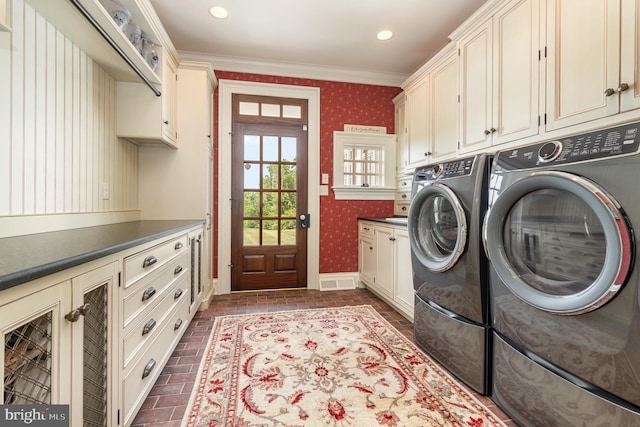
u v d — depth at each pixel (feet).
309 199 10.80
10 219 3.82
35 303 2.17
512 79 5.65
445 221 5.57
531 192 3.74
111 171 6.48
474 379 4.77
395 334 6.88
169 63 7.41
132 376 3.77
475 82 6.62
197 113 8.27
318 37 8.55
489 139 6.23
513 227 4.05
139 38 5.99
